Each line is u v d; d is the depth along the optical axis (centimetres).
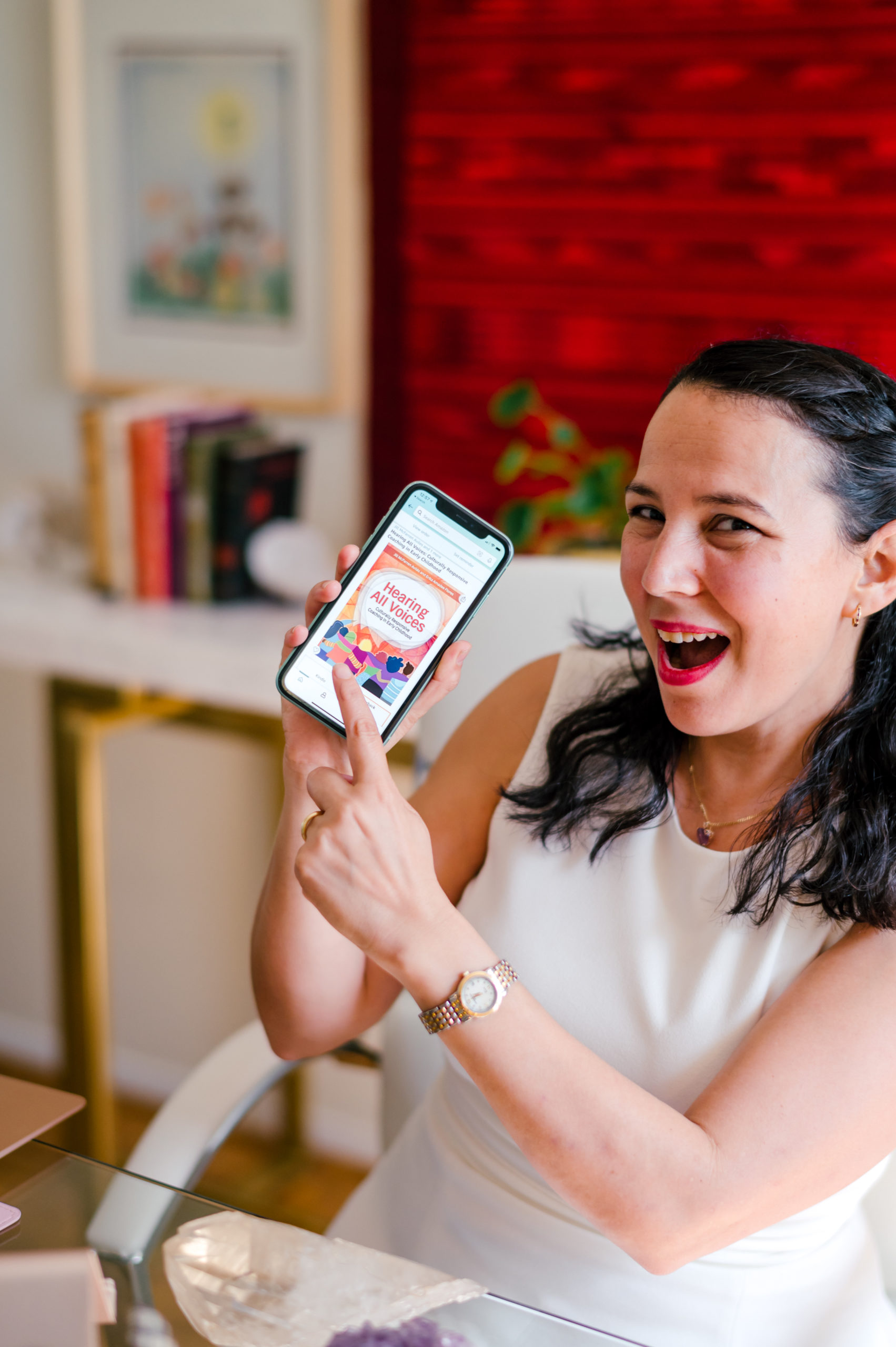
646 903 99
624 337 176
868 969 87
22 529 211
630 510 93
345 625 92
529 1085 80
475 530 91
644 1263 83
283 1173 214
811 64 157
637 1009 97
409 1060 127
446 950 80
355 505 200
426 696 94
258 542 189
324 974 102
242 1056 117
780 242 164
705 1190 80
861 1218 109
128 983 235
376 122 182
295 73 186
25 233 212
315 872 80
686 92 164
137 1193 85
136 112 198
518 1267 99
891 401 86
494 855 107
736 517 84
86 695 200
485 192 179
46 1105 90
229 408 195
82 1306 74
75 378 213
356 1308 77
